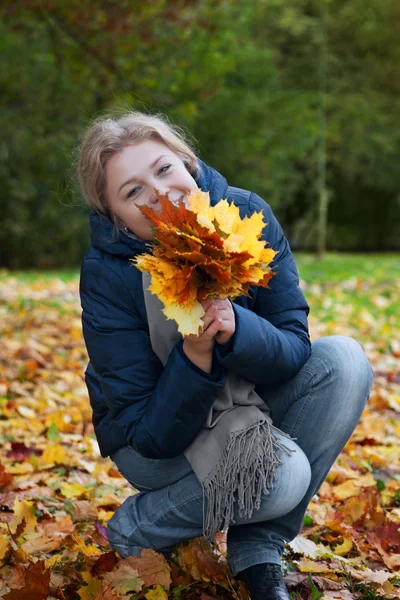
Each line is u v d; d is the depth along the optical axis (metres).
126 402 2.27
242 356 2.13
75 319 7.81
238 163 19.47
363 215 27.80
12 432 4.16
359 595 2.45
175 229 1.92
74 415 4.55
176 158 2.26
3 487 3.27
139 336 2.29
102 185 2.28
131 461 2.41
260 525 2.33
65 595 2.38
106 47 7.10
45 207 16.77
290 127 19.73
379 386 5.50
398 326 7.86
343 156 24.78
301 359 2.32
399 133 24.69
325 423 2.35
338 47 24.73
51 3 6.75
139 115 2.35
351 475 3.52
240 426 2.18
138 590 2.30
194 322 1.95
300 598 2.36
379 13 24.48
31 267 17.55
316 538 2.85
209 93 8.12
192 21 7.39
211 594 2.42
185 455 2.26
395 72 25.08
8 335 6.86
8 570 2.51
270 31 23.19
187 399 2.12
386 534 2.85
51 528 2.84
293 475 2.18
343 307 9.17
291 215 26.53
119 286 2.29
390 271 14.32
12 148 15.49
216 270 1.94
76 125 11.34
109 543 2.54
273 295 2.38
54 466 3.63
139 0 6.77
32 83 15.30
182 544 2.53
